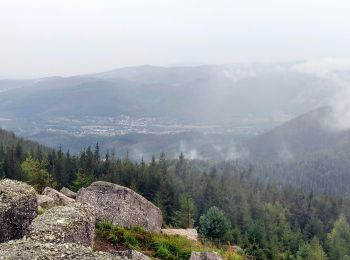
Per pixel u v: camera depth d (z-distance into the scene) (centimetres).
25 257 1358
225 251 3089
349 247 9806
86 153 11388
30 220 2067
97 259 1384
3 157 9712
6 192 2031
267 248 6003
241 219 10744
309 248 7444
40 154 11206
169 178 11631
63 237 1731
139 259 2053
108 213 2916
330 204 13850
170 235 2938
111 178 9931
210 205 11181
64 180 9838
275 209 11606
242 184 15600
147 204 3195
